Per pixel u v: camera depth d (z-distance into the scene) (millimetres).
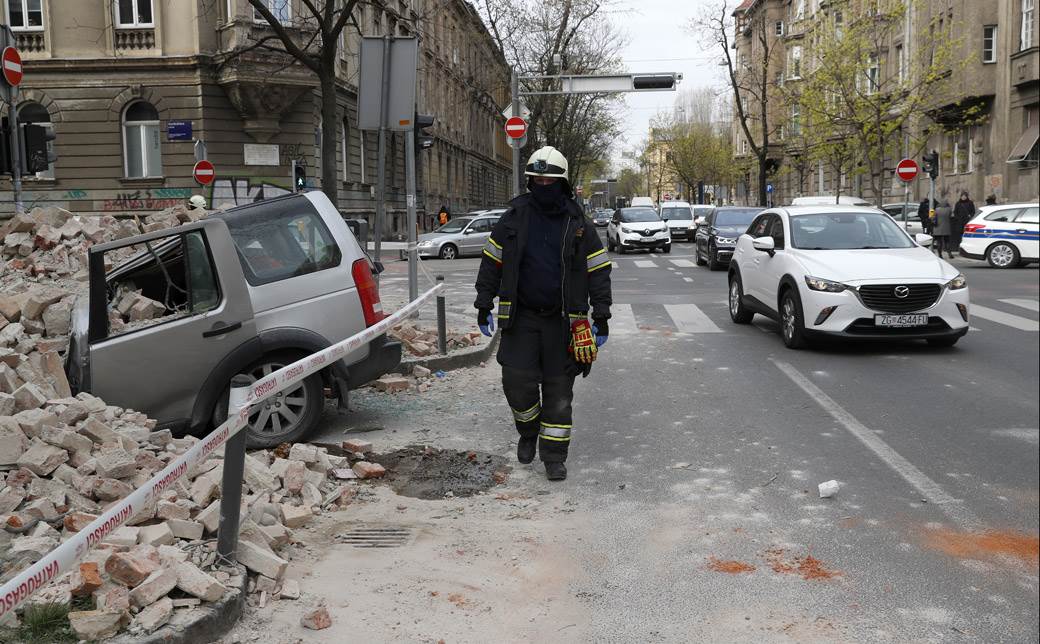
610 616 3840
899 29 43875
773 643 3576
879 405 7816
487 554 4543
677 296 17156
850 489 5512
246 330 6328
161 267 6543
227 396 6332
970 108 36188
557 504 5316
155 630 3406
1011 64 34781
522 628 3738
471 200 63125
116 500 4602
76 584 3543
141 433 5352
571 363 5738
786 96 44500
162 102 27688
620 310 15023
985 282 19125
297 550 4570
